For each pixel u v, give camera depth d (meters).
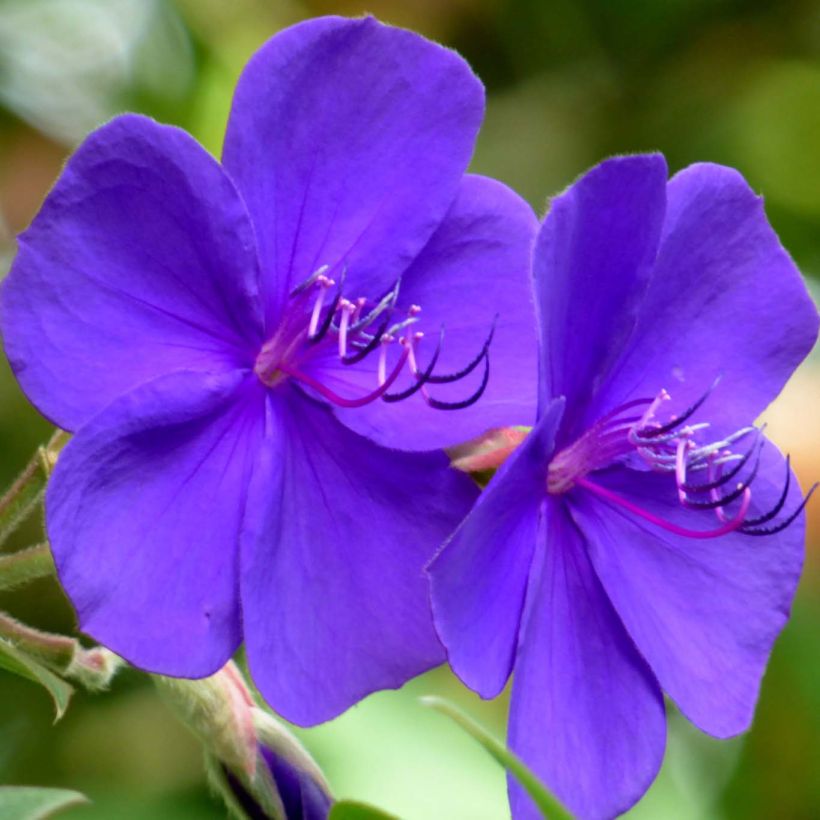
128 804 0.64
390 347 0.54
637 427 0.54
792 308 0.55
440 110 0.53
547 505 0.53
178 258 0.52
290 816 0.54
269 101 0.52
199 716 0.54
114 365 0.51
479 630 0.51
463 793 0.65
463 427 0.53
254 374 0.53
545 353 0.52
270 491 0.52
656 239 0.53
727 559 0.54
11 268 0.50
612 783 0.53
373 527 0.53
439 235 0.54
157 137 0.51
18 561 0.54
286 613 0.52
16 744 0.68
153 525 0.51
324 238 0.53
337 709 0.52
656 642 0.54
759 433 0.54
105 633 0.51
